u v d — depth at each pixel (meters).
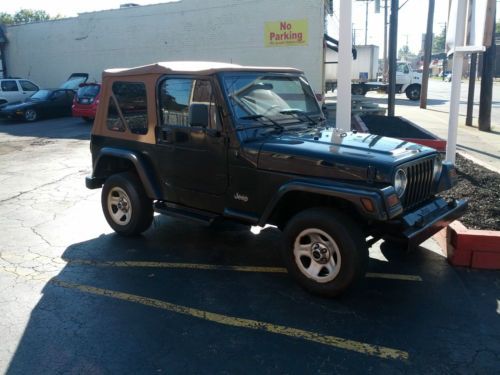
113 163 5.96
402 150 4.25
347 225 3.95
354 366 3.31
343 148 4.22
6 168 10.11
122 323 3.89
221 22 19.70
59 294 4.40
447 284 4.50
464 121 17.27
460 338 3.63
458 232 4.80
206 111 4.46
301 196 4.38
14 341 3.64
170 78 4.98
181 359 3.41
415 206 4.33
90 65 23.80
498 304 4.13
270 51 18.91
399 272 4.76
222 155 4.64
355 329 3.76
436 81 60.28
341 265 3.99
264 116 4.79
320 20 17.88
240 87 4.70
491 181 6.95
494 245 4.73
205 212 5.04
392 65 15.94
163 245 5.58
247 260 5.14
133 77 5.34
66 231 6.11
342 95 7.21
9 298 4.33
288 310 4.07
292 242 4.30
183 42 20.84
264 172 4.37
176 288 4.50
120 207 5.76
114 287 4.54
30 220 6.57
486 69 14.41
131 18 21.94
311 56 18.28
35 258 5.25
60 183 8.72
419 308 4.07
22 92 21.52
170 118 5.05
